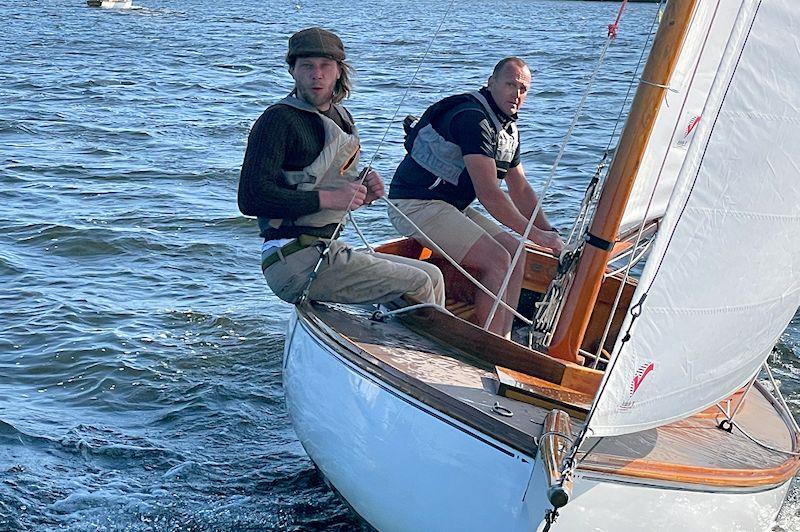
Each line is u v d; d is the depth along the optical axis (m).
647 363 2.47
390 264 3.70
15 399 4.77
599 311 4.36
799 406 4.93
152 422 4.59
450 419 2.96
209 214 8.39
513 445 2.82
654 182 3.45
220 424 4.58
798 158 2.45
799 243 2.58
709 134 2.33
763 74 2.34
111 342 5.45
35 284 6.49
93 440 4.37
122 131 12.81
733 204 2.40
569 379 3.26
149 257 7.16
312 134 3.57
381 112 14.48
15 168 10.29
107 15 43.84
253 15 48.34
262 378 5.08
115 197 9.04
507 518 2.84
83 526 3.71
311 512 3.86
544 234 3.87
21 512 3.77
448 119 4.05
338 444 3.32
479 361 3.39
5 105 14.95
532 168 10.45
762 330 2.71
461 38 32.25
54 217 8.16
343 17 47.97
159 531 3.71
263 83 18.83
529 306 4.63
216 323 5.80
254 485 4.04
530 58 24.27
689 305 2.45
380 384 3.15
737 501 2.98
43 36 30.02
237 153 11.42
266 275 3.72
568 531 2.78
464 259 4.09
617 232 3.32
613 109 14.96
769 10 2.32
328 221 3.69
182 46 27.80
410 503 3.08
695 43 3.25
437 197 4.14
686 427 3.27
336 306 3.80
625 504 2.81
